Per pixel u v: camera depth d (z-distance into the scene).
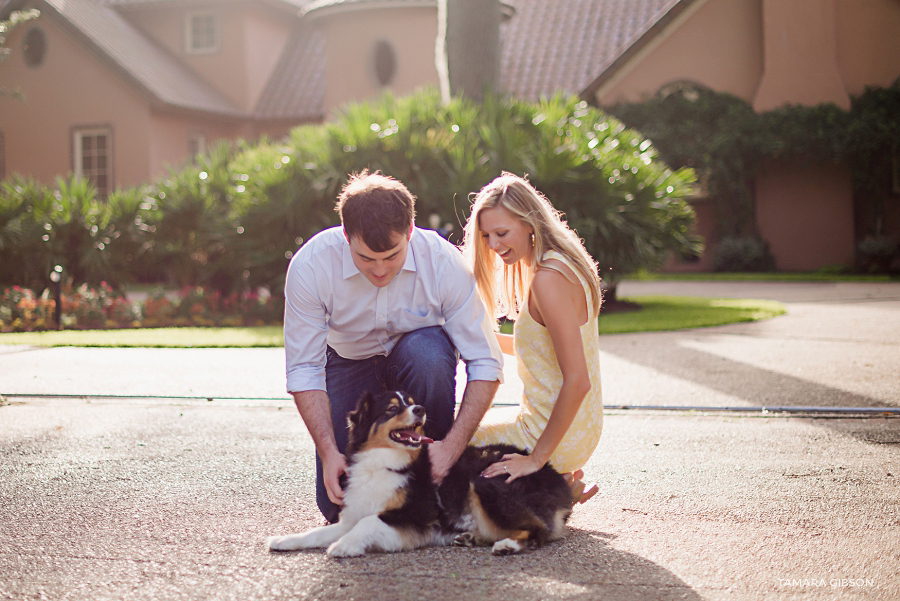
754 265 20.30
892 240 19.28
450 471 2.78
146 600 2.34
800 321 9.39
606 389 5.64
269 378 6.28
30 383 6.06
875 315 9.79
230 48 22.98
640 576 2.49
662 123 20.52
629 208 10.73
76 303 10.75
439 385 2.99
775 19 20.00
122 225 11.82
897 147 19.39
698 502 3.24
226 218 11.08
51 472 3.75
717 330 8.77
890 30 19.89
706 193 20.42
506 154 10.16
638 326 8.95
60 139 21.27
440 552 2.71
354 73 20.95
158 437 4.45
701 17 20.67
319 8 20.88
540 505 2.70
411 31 20.44
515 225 2.83
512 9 19.17
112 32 21.73
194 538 2.88
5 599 2.36
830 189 20.39
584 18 23.28
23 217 11.66
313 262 2.96
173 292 14.05
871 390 5.37
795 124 19.77
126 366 6.89
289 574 2.52
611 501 3.28
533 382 2.91
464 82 11.72
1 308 10.25
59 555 2.71
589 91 20.86
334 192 10.34
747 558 2.63
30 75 21.42
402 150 10.40
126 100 20.66
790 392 5.38
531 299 2.87
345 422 3.22
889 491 3.32
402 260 2.78
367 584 2.43
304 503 3.30
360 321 3.05
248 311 10.87
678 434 4.41
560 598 2.32
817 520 2.99
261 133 23.38
